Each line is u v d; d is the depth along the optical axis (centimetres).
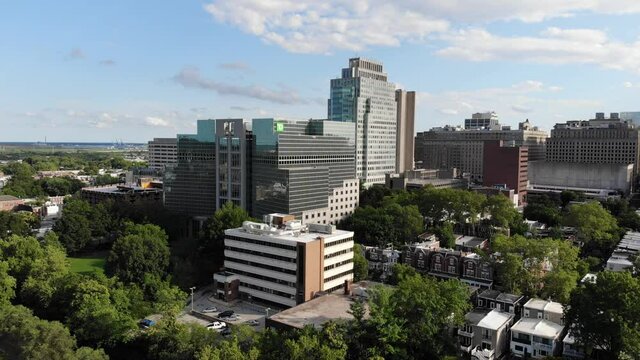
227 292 18850
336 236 18762
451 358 11419
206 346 10594
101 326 13512
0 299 15288
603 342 11856
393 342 11381
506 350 13888
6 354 11812
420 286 12606
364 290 16338
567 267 16838
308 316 14225
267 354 10619
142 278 17950
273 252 18275
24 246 18350
